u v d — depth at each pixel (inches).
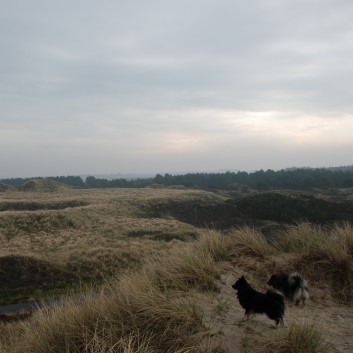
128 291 211.2
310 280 259.0
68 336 179.8
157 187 4586.6
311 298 236.1
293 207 2176.4
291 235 322.7
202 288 227.5
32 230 1592.0
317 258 272.8
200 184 6136.8
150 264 270.2
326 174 6820.9
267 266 272.1
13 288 836.6
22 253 1056.8
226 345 164.9
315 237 300.7
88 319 192.5
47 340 184.4
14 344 219.0
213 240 301.7
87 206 2209.6
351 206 2146.9
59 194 3398.1
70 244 1353.3
